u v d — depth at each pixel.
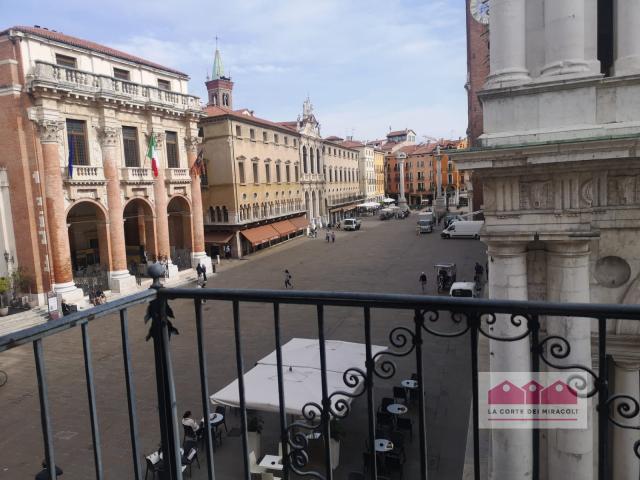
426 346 23.58
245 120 57.88
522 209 9.68
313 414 4.14
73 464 14.85
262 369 15.51
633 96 8.84
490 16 9.79
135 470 4.27
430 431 15.97
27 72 31.88
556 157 8.90
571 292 9.64
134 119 39.62
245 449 4.36
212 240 56.62
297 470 4.23
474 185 38.88
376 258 52.16
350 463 14.20
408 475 13.71
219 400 14.19
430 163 137.12
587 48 9.32
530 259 10.20
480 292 35.25
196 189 46.50
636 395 9.90
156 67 42.72
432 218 78.19
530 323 3.44
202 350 4.35
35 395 20.14
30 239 32.50
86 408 18.62
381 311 30.25
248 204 58.59
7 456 15.45
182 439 15.68
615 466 10.25
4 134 32.38
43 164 32.62
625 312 3.18
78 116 34.56
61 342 27.16
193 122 45.75
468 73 31.98
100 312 3.87
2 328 29.09
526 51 9.73
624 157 8.59
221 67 80.81
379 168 137.25
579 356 9.65
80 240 43.00
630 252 9.47
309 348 16.70
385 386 19.31
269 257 56.53
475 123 28.19
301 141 76.31
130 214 45.44
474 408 3.68
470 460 12.91
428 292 36.03
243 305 34.31
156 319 4.40
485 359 13.64
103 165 36.59
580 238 9.34
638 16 8.80
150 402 19.03
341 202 98.06
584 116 9.05
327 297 3.85
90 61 36.84
